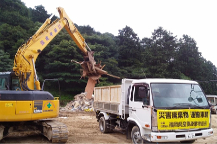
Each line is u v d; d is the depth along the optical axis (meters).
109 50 40.19
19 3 45.72
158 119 6.08
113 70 36.03
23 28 40.34
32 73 8.25
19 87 8.55
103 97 10.45
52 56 32.47
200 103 6.77
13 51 32.94
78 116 17.84
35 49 8.68
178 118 6.21
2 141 8.02
